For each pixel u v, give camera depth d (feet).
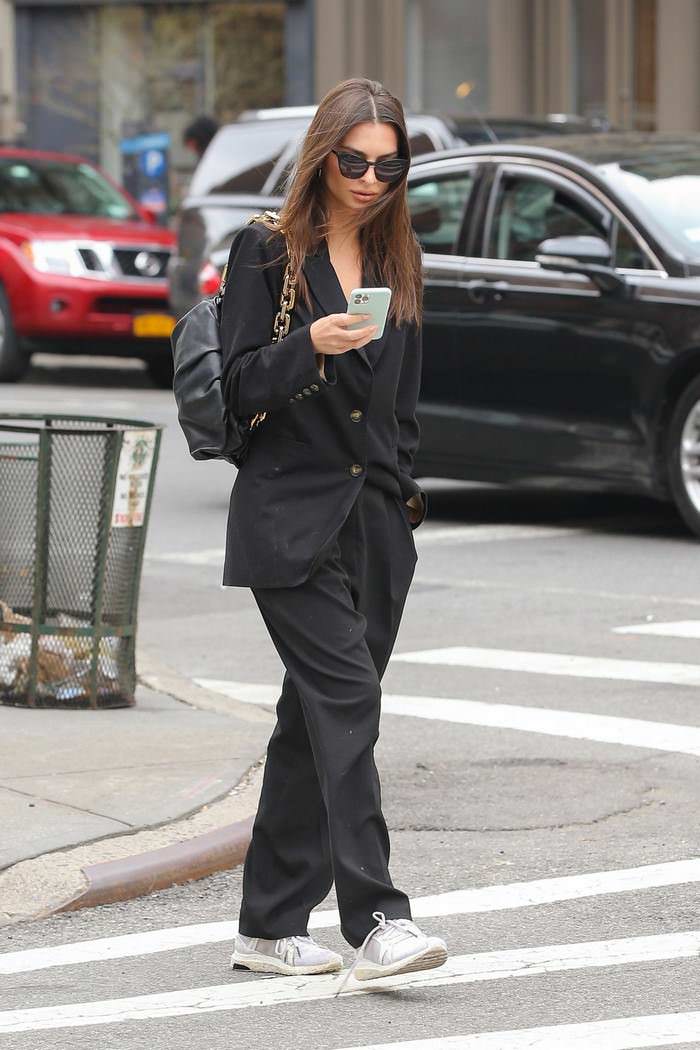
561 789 40.65
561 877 34.91
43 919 33.09
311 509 28.37
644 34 143.84
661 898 33.63
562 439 71.00
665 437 69.21
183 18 167.63
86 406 112.68
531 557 67.97
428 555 68.69
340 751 28.19
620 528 74.08
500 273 72.13
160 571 67.15
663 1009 28.27
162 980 30.07
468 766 42.52
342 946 31.65
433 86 156.56
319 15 160.45
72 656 45.85
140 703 47.14
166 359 126.41
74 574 45.70
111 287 120.98
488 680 50.60
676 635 55.47
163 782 39.24
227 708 47.29
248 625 58.65
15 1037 27.68
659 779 41.34
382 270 28.60
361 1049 26.94
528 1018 28.02
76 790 38.58
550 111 148.15
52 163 132.87
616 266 69.77
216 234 102.53
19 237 122.52
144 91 170.30
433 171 75.41
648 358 68.54
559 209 72.02
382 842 28.50
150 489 46.29
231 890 34.81
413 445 29.50
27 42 173.47
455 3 154.81
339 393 28.14
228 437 28.37
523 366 71.46
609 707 47.57
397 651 54.03
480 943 31.42
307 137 28.02
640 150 74.08
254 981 29.91
